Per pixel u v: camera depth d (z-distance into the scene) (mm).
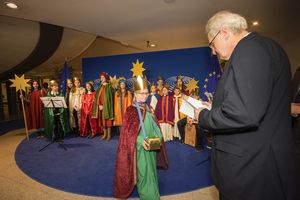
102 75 5590
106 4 3361
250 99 797
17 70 8836
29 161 3885
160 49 7395
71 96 5941
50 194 2684
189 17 4027
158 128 2395
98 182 2984
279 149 894
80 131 5770
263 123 897
